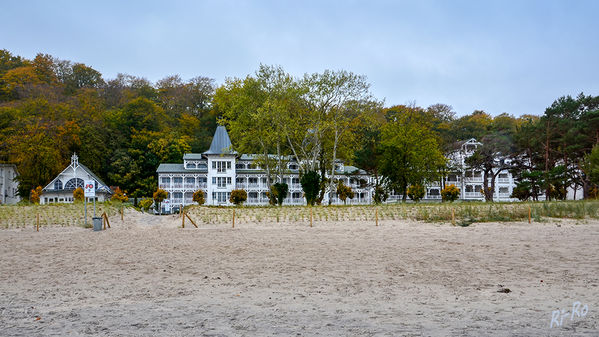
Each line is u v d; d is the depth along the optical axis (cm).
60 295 1058
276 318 828
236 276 1256
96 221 2788
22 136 7112
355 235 2322
